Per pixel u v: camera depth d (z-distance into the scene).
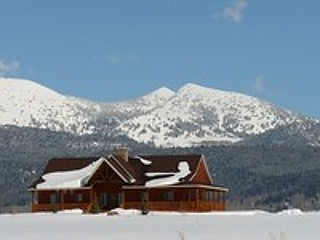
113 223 61.78
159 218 73.44
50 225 60.00
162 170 112.31
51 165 117.25
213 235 42.00
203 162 116.12
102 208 109.06
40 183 112.75
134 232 46.59
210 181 118.94
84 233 46.53
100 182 109.81
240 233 43.78
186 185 108.06
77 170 115.00
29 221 70.00
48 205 111.31
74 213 97.50
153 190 109.38
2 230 52.47
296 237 39.69
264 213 93.81
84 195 110.44
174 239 39.31
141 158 115.69
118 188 109.44
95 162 115.12
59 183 111.44
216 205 116.62
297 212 94.88
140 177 111.38
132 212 94.38
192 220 66.06
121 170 109.94
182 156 114.88
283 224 55.69
